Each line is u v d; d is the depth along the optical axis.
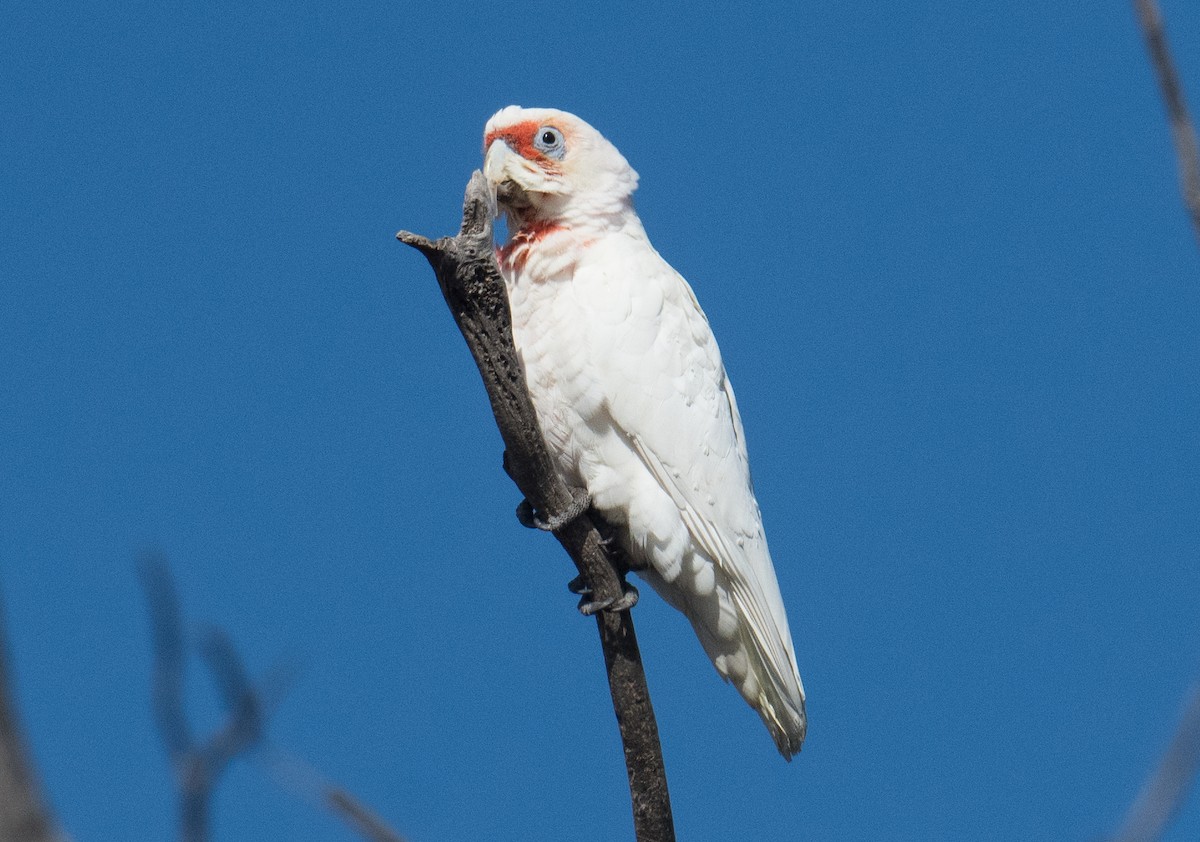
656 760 11.00
